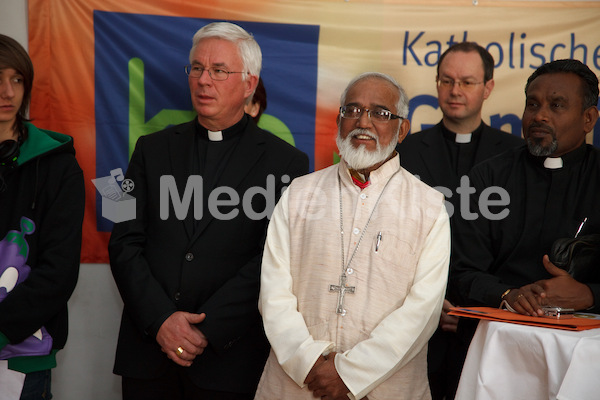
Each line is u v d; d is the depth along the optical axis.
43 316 2.50
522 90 3.60
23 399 2.56
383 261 2.27
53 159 2.64
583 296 2.17
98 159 3.56
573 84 2.44
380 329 2.17
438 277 2.26
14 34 3.55
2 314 2.44
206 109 2.77
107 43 3.54
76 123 3.55
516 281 2.51
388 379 2.21
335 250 2.31
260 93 3.51
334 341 2.23
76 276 2.62
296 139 3.63
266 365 2.40
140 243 2.74
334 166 2.59
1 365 2.51
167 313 2.52
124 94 3.56
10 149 2.58
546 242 2.49
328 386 2.12
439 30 3.59
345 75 3.61
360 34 3.59
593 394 1.77
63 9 3.52
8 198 2.61
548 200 2.52
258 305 2.45
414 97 3.62
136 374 2.63
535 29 3.57
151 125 3.58
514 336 1.94
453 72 3.23
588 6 3.55
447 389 2.83
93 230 3.58
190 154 2.82
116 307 3.65
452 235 2.71
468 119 3.27
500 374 1.97
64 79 3.53
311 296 2.30
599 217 2.45
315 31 3.59
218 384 2.59
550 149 2.45
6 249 2.54
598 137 3.54
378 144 2.38
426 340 2.25
